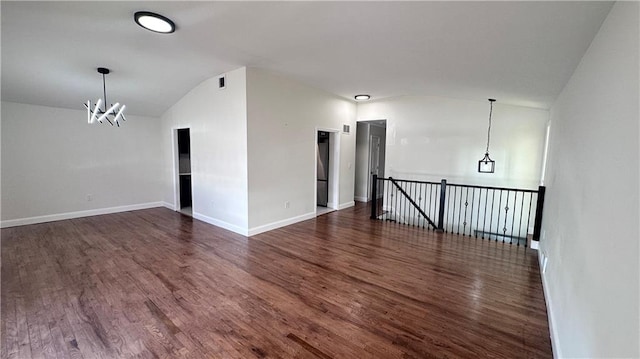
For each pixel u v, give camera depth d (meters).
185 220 5.32
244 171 4.29
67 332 2.11
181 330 2.14
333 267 3.28
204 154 5.05
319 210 6.20
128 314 2.34
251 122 4.22
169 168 6.21
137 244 4.00
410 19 2.15
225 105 4.46
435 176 6.02
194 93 5.11
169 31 2.66
